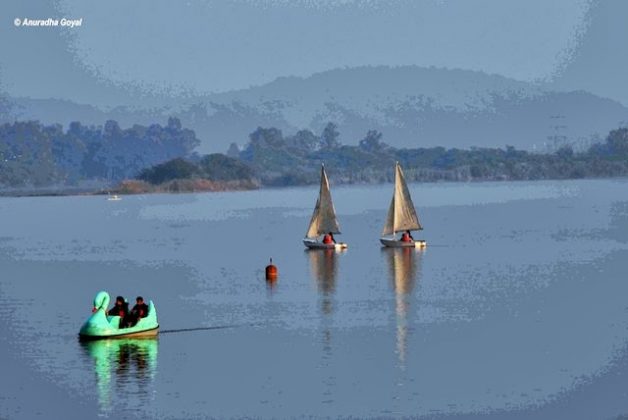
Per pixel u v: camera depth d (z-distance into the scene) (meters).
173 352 197.62
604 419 155.75
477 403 163.62
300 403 164.62
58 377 181.00
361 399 166.25
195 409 162.50
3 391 173.25
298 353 196.25
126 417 159.75
